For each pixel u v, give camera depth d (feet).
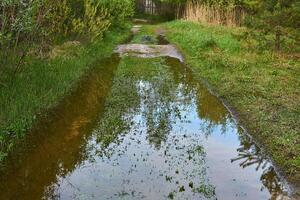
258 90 18.49
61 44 24.73
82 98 17.89
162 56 28.86
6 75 15.87
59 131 14.11
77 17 27.61
